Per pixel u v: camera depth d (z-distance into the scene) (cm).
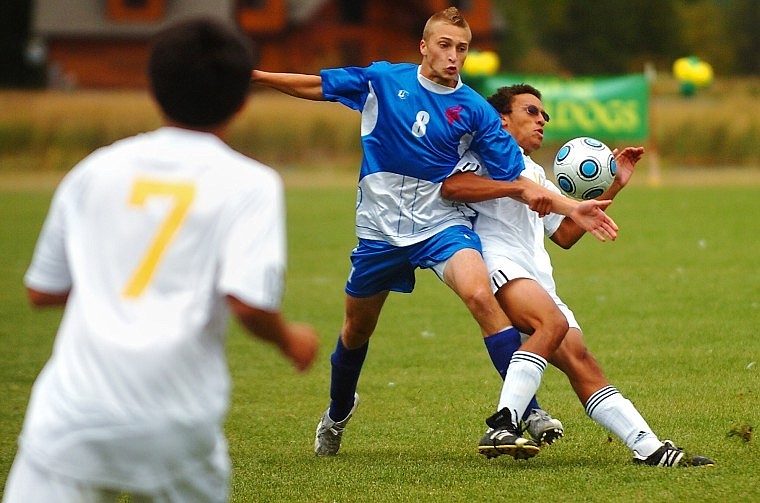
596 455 2116
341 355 2209
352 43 19262
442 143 2092
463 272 2019
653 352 3162
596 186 2188
